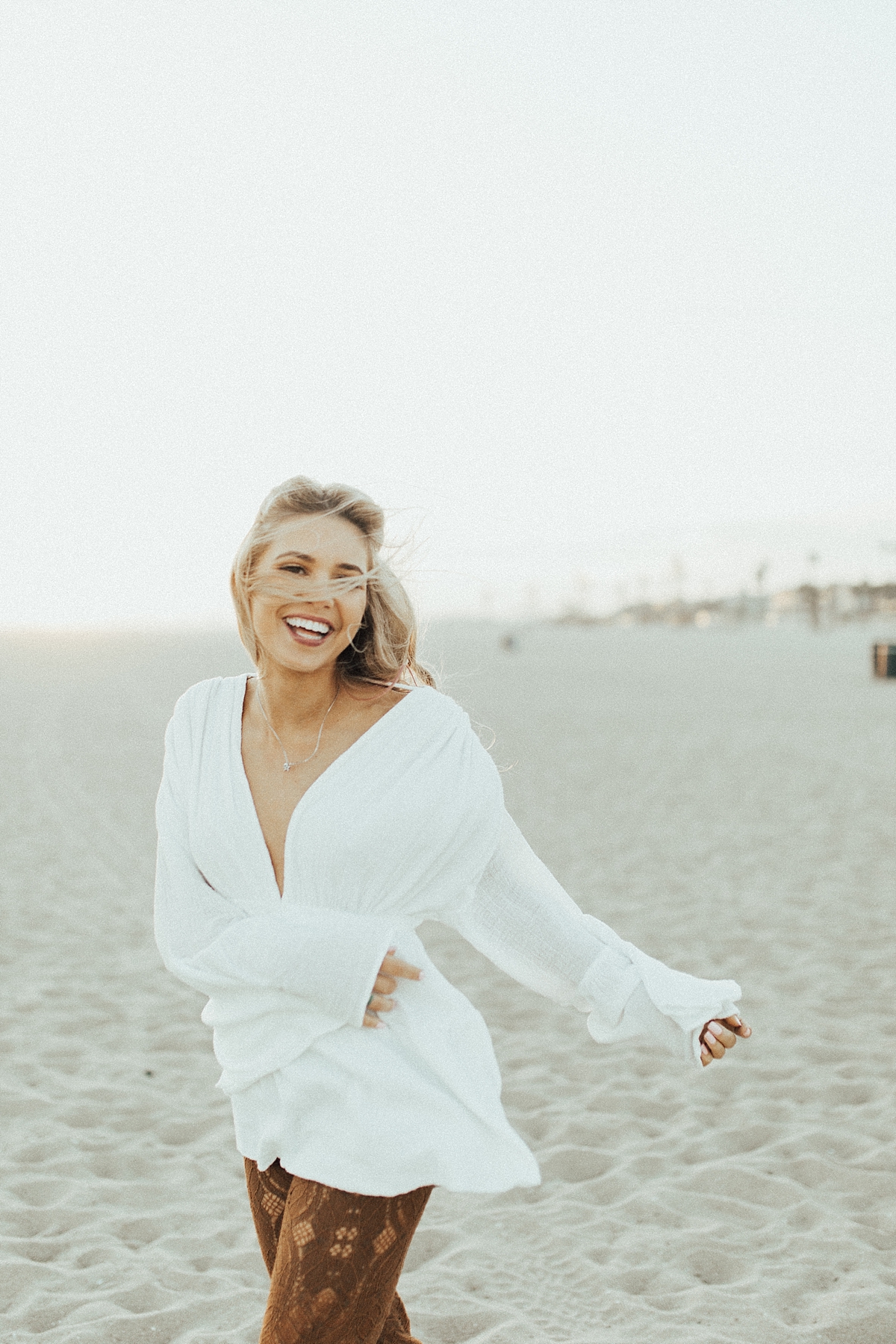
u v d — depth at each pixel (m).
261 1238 1.81
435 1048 1.69
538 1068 4.73
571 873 8.54
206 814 1.79
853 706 22.98
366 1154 1.62
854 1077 4.52
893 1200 3.51
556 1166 3.86
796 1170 3.74
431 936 6.86
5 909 7.51
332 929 1.66
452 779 1.76
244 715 1.88
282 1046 1.69
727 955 6.31
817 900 7.53
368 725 1.82
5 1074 4.62
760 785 12.88
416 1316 2.90
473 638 80.88
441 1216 3.52
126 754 16.19
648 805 11.69
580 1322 2.87
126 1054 4.89
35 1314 2.89
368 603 1.87
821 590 93.38
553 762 15.14
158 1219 3.45
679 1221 3.43
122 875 8.59
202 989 1.74
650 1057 4.84
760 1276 3.09
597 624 132.00
